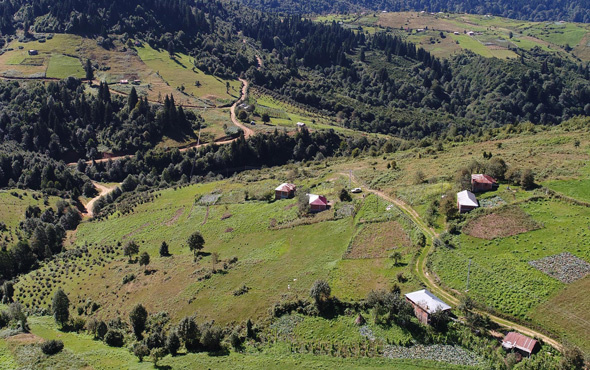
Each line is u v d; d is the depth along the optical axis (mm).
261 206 114938
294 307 67000
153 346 67062
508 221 75125
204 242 98562
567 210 75375
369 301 62781
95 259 112938
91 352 67562
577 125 121000
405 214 85625
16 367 63188
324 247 84062
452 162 109500
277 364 57125
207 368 58219
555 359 49438
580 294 57938
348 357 56312
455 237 74125
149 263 100812
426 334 56656
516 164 97000
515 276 62688
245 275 81188
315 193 112312
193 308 75250
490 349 52531
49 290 101250
